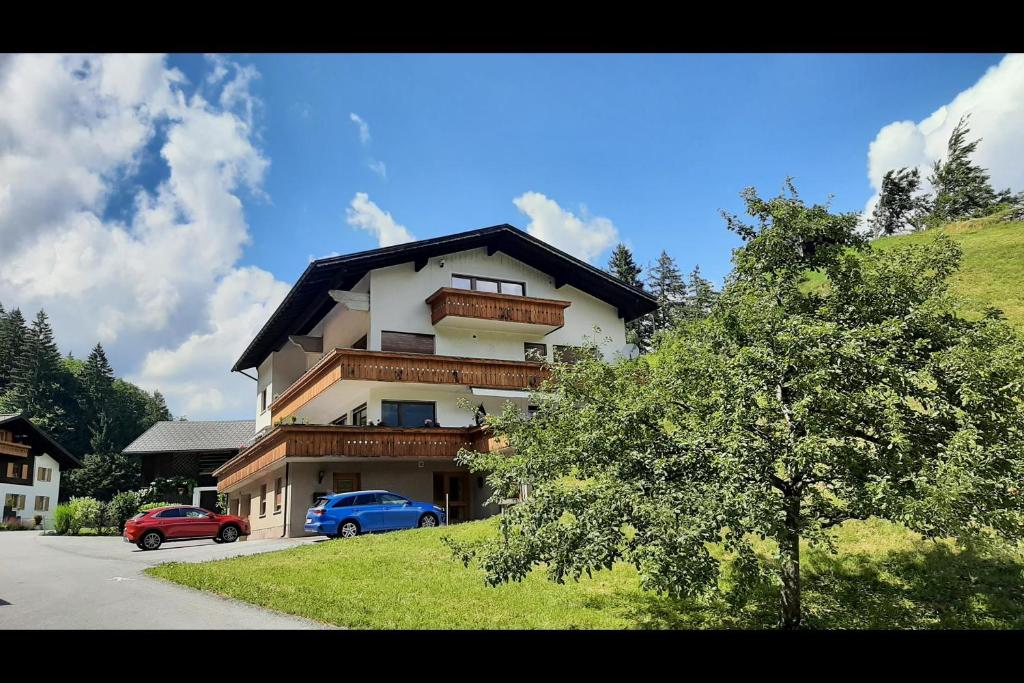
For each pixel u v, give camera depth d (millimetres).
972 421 8531
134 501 42250
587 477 9570
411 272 29094
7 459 54406
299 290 28625
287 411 31797
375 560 14945
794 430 8719
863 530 12859
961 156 69375
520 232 30391
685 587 7562
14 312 104312
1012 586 10359
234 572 14812
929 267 10055
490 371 27797
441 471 27594
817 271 10414
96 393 103500
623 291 32688
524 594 11852
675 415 9336
